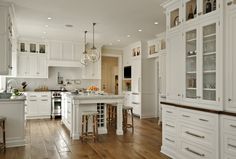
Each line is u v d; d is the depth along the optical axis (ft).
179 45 11.83
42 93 23.89
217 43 9.37
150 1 12.79
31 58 24.18
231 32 8.77
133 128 18.28
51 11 14.52
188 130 10.73
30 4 13.23
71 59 25.62
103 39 24.30
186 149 10.82
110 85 36.42
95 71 27.50
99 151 12.62
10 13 14.44
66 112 19.15
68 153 12.21
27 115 23.22
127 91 28.22
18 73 23.52
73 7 13.78
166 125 12.59
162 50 21.20
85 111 15.89
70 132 16.49
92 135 15.11
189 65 11.38
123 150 12.88
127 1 12.77
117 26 18.45
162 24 17.80
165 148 12.46
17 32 20.84
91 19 16.40
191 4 11.46
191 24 10.91
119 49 29.99
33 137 15.74
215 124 9.07
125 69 29.19
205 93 10.22
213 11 9.56
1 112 13.37
